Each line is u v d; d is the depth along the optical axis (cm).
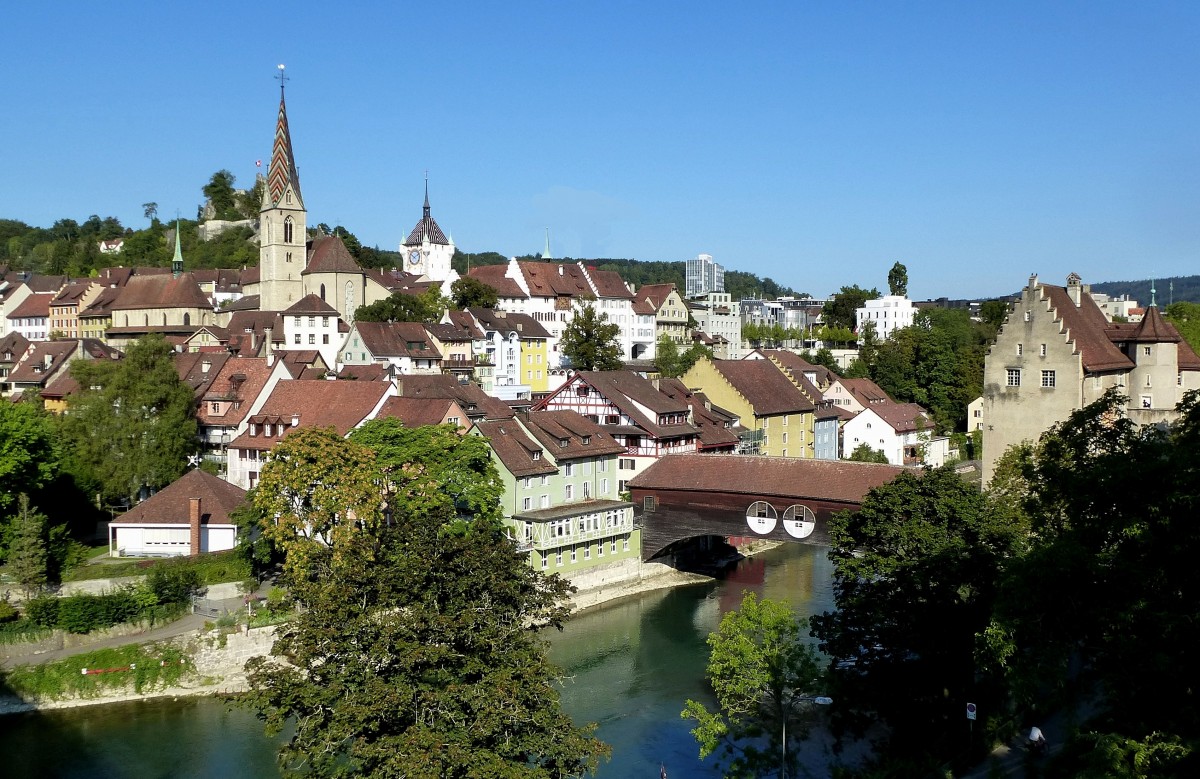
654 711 6588
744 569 10388
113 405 9144
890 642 5388
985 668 3616
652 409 10719
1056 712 4750
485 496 8212
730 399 12800
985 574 5269
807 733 6003
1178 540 3062
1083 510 3466
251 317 17625
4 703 6359
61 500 8756
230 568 7700
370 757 3825
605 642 8012
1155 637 2981
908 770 4425
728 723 6275
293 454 7019
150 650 6712
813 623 5941
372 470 7319
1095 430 4112
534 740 4175
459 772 3869
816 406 14412
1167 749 2720
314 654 4159
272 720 4103
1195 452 3148
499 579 4431
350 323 17938
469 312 17838
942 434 17212
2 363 16512
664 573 9956
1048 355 8412
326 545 7050
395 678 4025
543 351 18800
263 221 19450
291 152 19450
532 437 9256
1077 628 3262
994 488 7738
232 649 6888
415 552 4519
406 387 10988
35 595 7012
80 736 6072
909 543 5781
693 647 7875
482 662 4231
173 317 19175
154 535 8062
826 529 8725
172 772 5597
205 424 10731
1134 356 9362
